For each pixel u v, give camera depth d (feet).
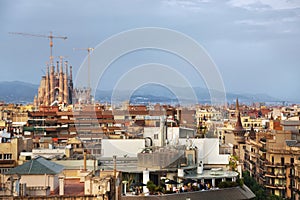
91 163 317.22
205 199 308.40
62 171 242.17
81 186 232.53
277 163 601.62
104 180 195.11
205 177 334.65
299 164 570.46
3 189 183.21
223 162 368.89
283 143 616.80
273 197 531.09
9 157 368.48
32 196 174.40
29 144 408.05
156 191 304.71
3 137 421.59
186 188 315.37
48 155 371.97
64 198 175.94
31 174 221.87
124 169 323.98
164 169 329.31
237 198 322.34
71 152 396.16
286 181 593.83
